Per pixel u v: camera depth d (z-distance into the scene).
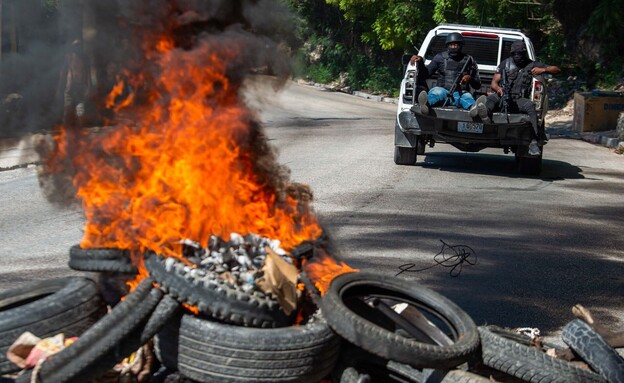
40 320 3.53
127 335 3.35
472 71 13.25
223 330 3.39
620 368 3.78
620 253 7.85
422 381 3.71
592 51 28.86
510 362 3.73
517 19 30.33
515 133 12.80
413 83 13.40
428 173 13.11
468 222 9.08
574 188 12.28
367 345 3.46
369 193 10.77
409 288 4.25
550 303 6.00
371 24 35.72
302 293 3.86
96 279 3.93
